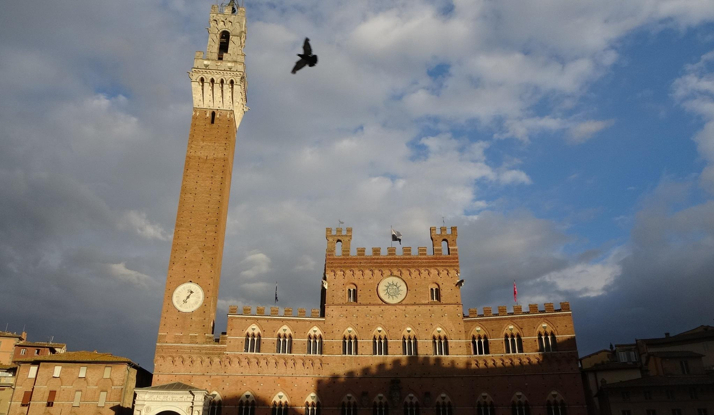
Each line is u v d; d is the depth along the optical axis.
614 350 106.50
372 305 97.69
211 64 110.56
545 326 92.12
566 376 88.50
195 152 105.19
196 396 81.69
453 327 95.62
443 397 90.50
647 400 86.38
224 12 118.44
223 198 103.50
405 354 94.00
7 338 122.25
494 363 91.69
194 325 92.31
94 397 87.62
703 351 94.56
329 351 93.81
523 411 88.06
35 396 86.44
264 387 90.06
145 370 106.62
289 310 96.44
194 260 96.81
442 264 100.94
